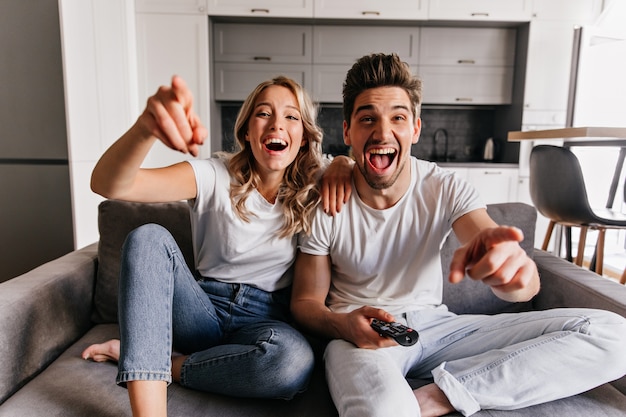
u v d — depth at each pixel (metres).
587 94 3.29
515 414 0.83
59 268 1.18
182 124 0.62
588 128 1.68
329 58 3.62
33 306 0.99
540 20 3.42
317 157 1.20
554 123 3.54
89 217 2.54
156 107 0.62
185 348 1.06
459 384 0.83
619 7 3.28
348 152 3.98
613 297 1.03
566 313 0.94
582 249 2.14
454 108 4.02
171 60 3.39
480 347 0.99
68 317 1.14
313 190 1.13
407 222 1.10
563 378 0.84
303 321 1.05
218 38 3.58
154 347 0.81
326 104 3.83
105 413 0.83
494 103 3.68
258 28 3.57
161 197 0.95
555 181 2.12
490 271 0.64
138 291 0.83
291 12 3.38
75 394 0.88
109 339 1.14
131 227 1.26
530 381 0.83
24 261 2.41
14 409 0.82
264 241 1.09
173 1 3.33
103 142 2.76
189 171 1.03
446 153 4.09
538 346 0.86
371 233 1.09
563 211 2.13
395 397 0.77
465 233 1.04
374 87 1.05
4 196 2.37
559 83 3.50
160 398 0.80
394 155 1.07
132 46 3.29
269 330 0.93
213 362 0.91
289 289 1.20
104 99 2.78
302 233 1.13
